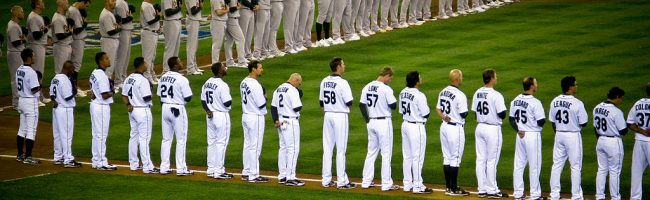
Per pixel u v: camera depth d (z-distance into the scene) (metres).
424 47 125.56
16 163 84.19
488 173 73.12
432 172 80.62
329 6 126.81
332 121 75.50
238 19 117.88
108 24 105.00
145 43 109.38
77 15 105.69
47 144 91.12
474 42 128.00
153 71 111.12
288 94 76.12
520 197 72.25
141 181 77.62
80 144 90.75
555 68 113.69
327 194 73.50
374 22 136.00
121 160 85.69
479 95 72.88
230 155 86.62
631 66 113.69
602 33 131.62
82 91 108.12
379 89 74.44
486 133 72.62
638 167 70.88
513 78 109.38
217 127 78.12
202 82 110.81
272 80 110.44
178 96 79.00
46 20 102.88
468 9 149.62
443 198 72.69
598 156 71.25
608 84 106.38
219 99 78.06
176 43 111.44
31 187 75.62
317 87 107.00
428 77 110.19
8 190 74.69
